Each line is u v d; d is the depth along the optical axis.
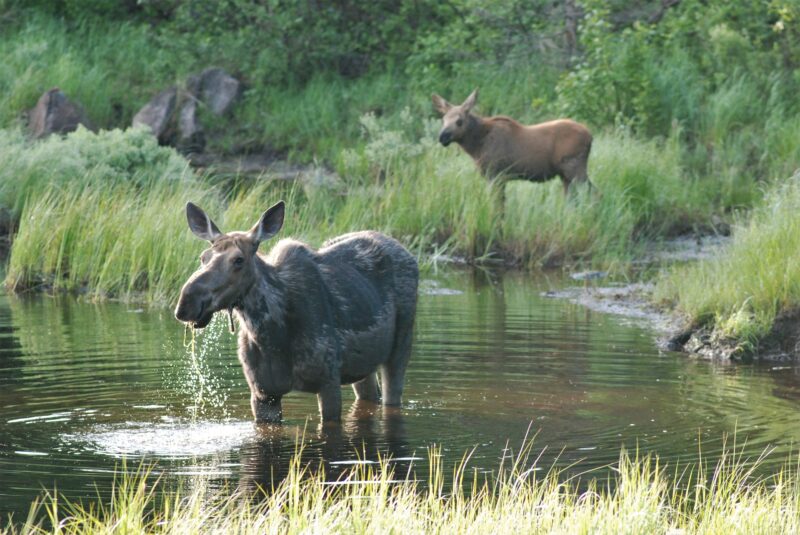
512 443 28.28
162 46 95.88
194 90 88.88
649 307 47.50
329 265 30.70
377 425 30.16
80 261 53.16
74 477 25.41
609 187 64.44
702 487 24.28
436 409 31.70
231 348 39.47
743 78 81.38
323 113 87.25
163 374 35.56
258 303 28.16
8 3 102.69
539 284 54.12
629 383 34.72
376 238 32.66
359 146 79.06
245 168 82.06
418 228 61.91
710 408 31.70
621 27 88.81
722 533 20.94
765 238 45.34
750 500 22.45
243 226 54.50
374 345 30.94
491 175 62.59
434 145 70.25
